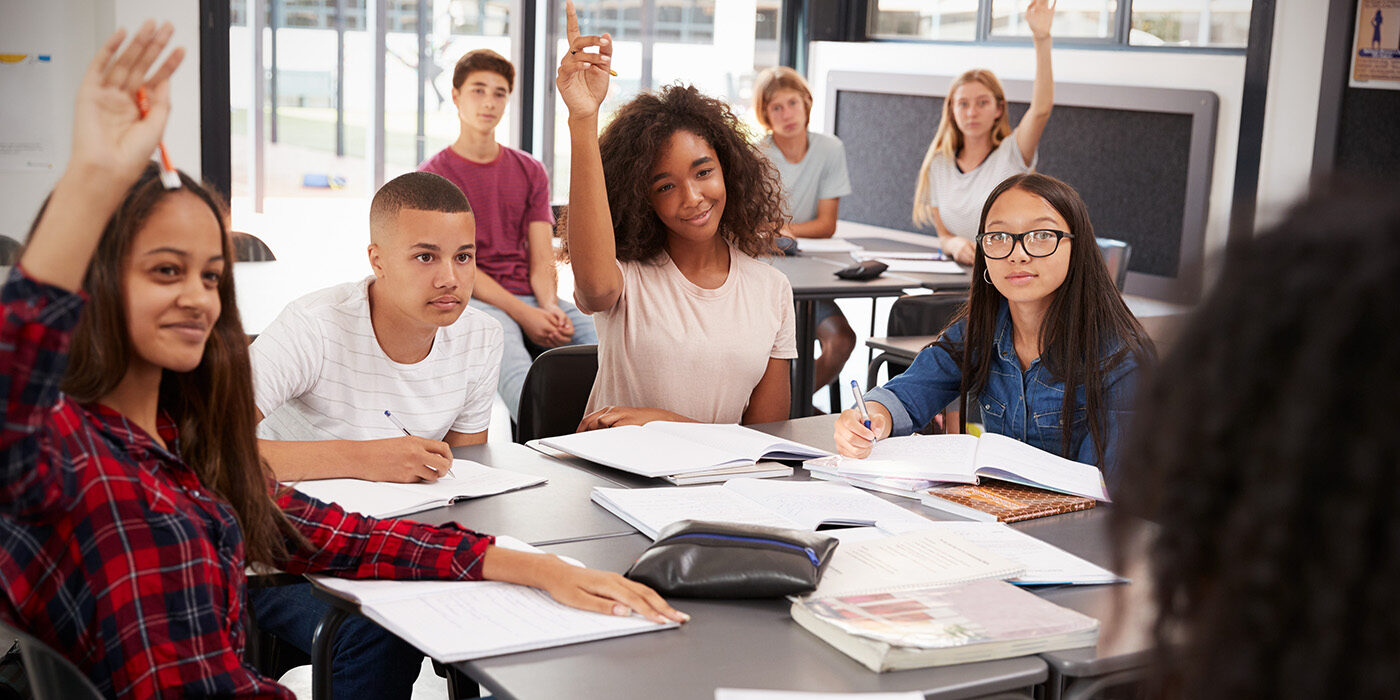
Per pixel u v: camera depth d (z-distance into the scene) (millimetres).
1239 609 378
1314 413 356
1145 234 5398
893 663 1134
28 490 969
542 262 4039
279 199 5305
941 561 1399
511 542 1423
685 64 6223
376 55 5395
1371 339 351
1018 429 2041
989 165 4746
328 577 1357
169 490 1119
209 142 4746
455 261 1915
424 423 1997
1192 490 393
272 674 1777
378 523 1369
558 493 1716
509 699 1067
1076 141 5648
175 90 4555
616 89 6035
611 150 2188
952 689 1112
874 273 3789
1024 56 5816
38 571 1064
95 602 1064
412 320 1925
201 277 1130
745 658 1162
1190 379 394
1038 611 1242
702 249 2260
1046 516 1684
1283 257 377
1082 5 5586
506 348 3633
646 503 1617
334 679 1695
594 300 2154
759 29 6473
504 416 4320
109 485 1066
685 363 2211
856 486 1828
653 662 1146
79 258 916
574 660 1146
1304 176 414
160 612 1082
